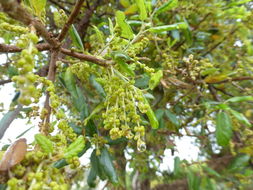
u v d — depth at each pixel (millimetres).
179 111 380
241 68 329
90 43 319
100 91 237
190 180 372
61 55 248
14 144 116
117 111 172
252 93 353
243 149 352
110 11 390
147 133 409
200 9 361
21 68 104
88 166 313
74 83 213
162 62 320
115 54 165
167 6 222
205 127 386
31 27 123
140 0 190
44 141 118
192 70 294
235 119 322
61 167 167
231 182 470
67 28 159
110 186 391
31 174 107
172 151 421
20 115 228
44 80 155
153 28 197
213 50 411
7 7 105
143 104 172
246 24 361
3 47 140
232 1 382
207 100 353
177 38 336
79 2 151
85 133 224
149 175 573
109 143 227
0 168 109
